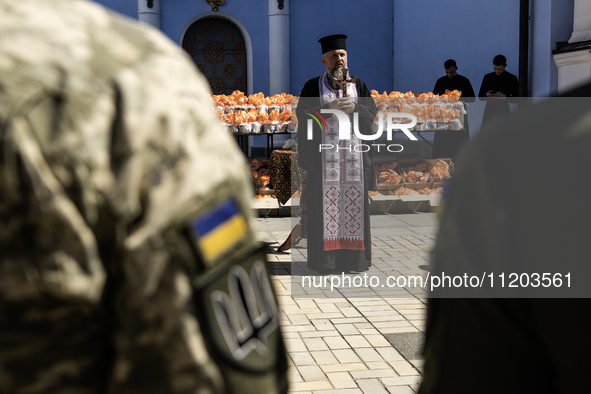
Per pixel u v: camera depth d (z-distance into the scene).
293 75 16.78
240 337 0.82
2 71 0.75
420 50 15.09
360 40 16.97
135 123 0.78
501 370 0.87
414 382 3.48
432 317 0.96
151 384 0.79
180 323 0.78
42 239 0.75
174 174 0.79
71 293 0.76
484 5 11.76
